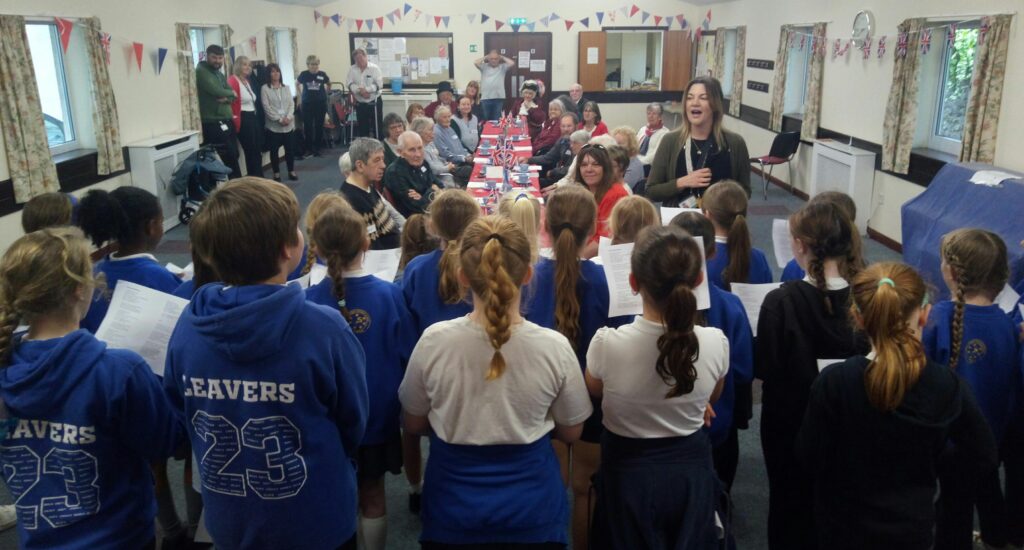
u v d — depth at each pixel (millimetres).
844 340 2021
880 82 7098
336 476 1540
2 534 2627
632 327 1737
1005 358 2191
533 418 1625
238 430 1440
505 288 1509
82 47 6402
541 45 13648
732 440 2338
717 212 2539
